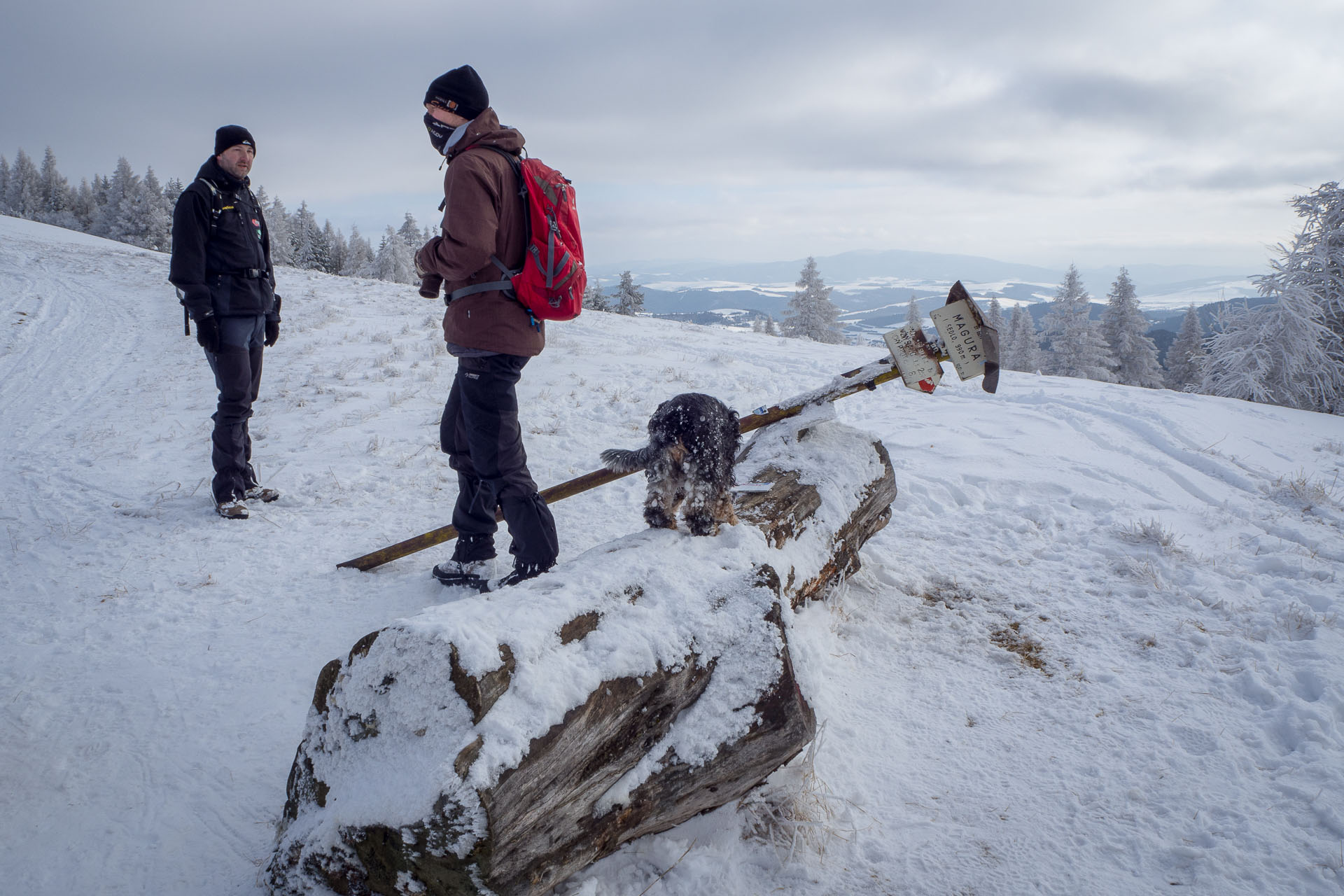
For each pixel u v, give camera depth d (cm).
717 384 1148
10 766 303
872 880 252
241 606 437
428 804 196
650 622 261
